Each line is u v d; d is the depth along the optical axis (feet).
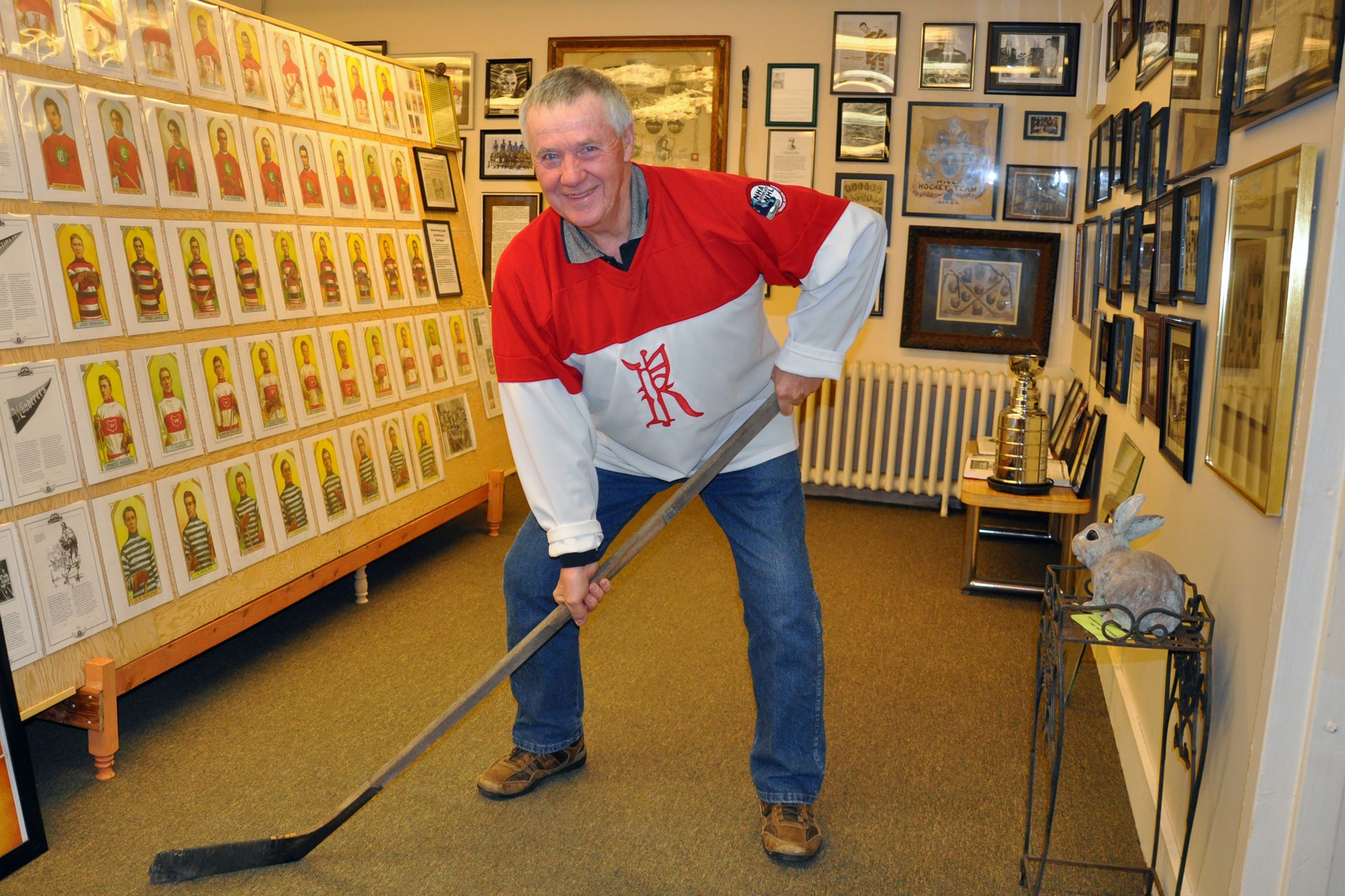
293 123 10.17
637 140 16.15
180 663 8.12
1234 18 5.71
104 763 7.23
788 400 5.80
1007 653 9.77
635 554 5.86
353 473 10.56
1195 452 6.45
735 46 15.71
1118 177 10.70
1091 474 10.66
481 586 11.55
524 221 17.07
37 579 6.89
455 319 13.08
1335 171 4.11
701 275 5.42
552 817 6.79
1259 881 4.66
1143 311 8.41
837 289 5.44
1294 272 4.44
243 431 9.00
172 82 8.50
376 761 7.54
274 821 6.73
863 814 6.89
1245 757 4.96
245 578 8.87
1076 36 14.52
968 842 6.57
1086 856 6.43
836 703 8.61
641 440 6.04
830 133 15.55
